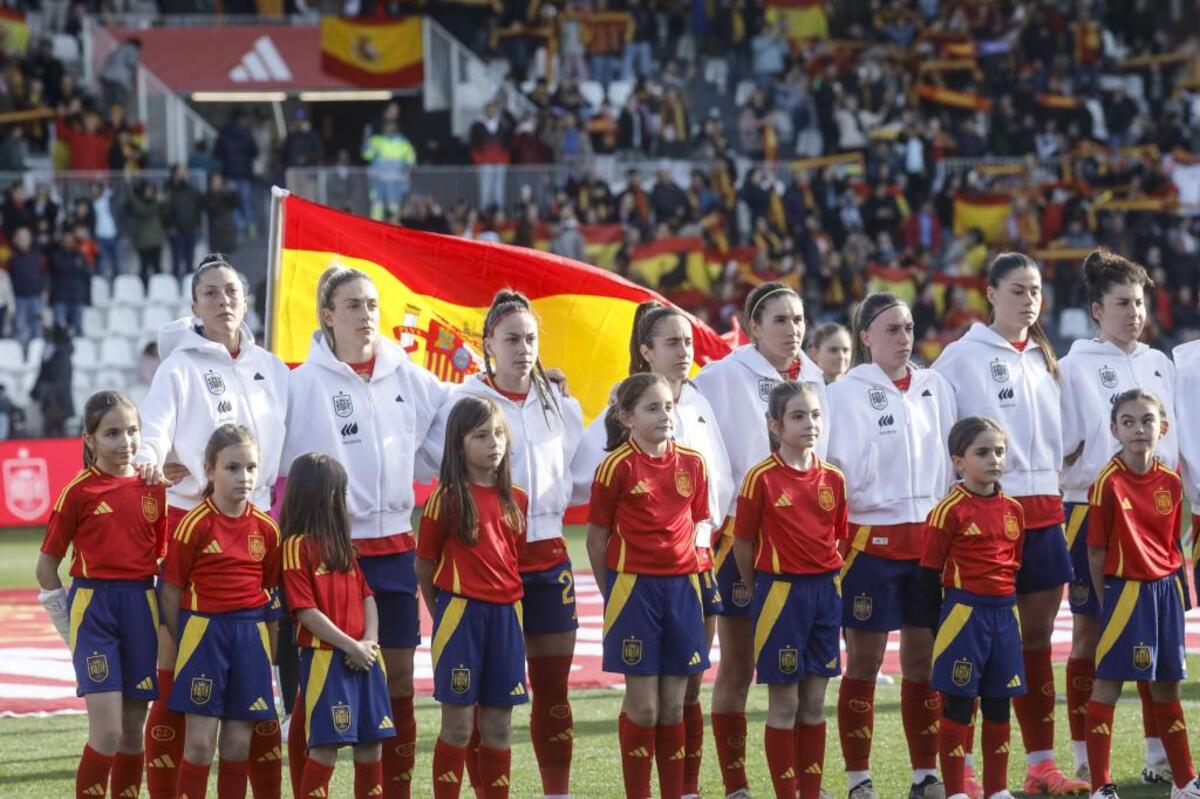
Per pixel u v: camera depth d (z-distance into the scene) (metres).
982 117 52.91
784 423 12.21
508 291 12.55
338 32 51.72
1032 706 13.15
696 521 12.16
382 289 15.48
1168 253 47.25
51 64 47.66
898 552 12.92
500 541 11.68
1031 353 13.50
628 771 11.88
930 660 12.89
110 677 11.27
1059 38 54.84
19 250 41.62
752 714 16.34
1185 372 13.76
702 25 53.91
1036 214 47.62
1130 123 52.38
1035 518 13.16
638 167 47.50
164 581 11.24
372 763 11.39
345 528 11.34
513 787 13.33
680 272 44.69
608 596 11.91
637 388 11.88
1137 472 12.55
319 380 12.26
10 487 34.41
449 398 12.61
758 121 50.66
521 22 53.72
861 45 54.38
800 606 12.13
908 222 46.94
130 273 43.78
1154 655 12.30
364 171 44.75
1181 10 56.12
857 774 12.79
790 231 46.44
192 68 51.34
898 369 13.24
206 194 43.66
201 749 11.16
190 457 12.00
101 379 42.56
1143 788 13.02
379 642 12.08
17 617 24.22
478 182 45.66
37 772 13.89
